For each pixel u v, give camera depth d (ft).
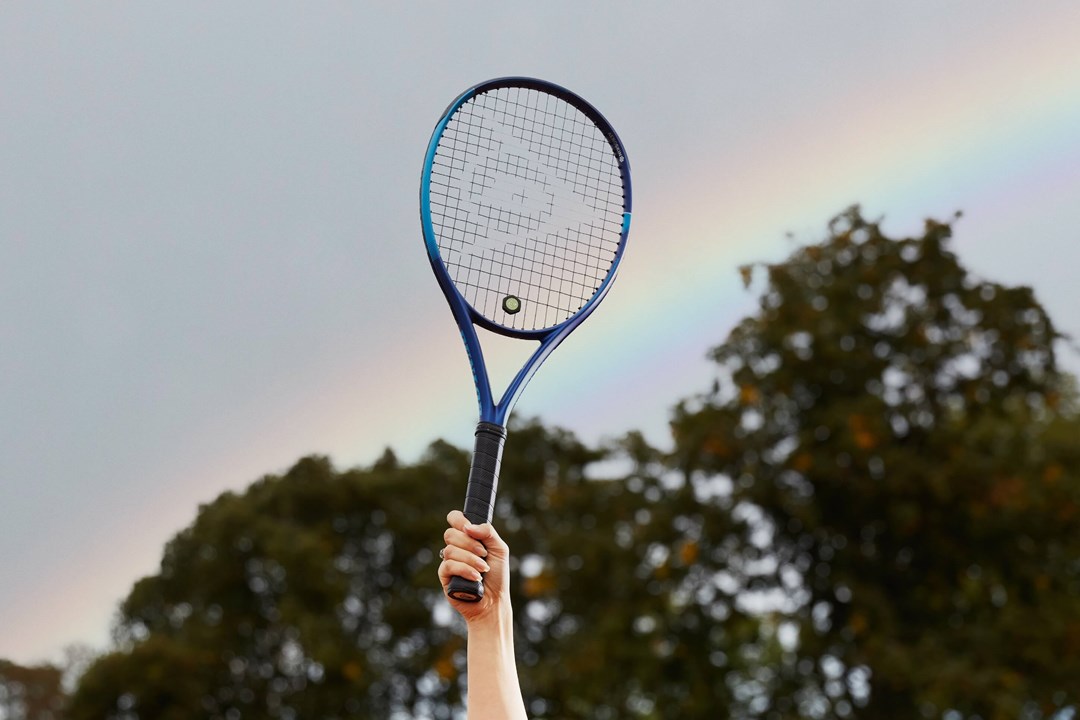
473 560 23.08
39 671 205.77
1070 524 147.95
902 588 153.79
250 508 200.64
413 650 193.88
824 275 162.20
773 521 158.10
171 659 187.42
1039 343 155.94
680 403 160.86
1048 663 139.85
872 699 146.30
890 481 147.23
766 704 155.53
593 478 177.37
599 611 163.94
